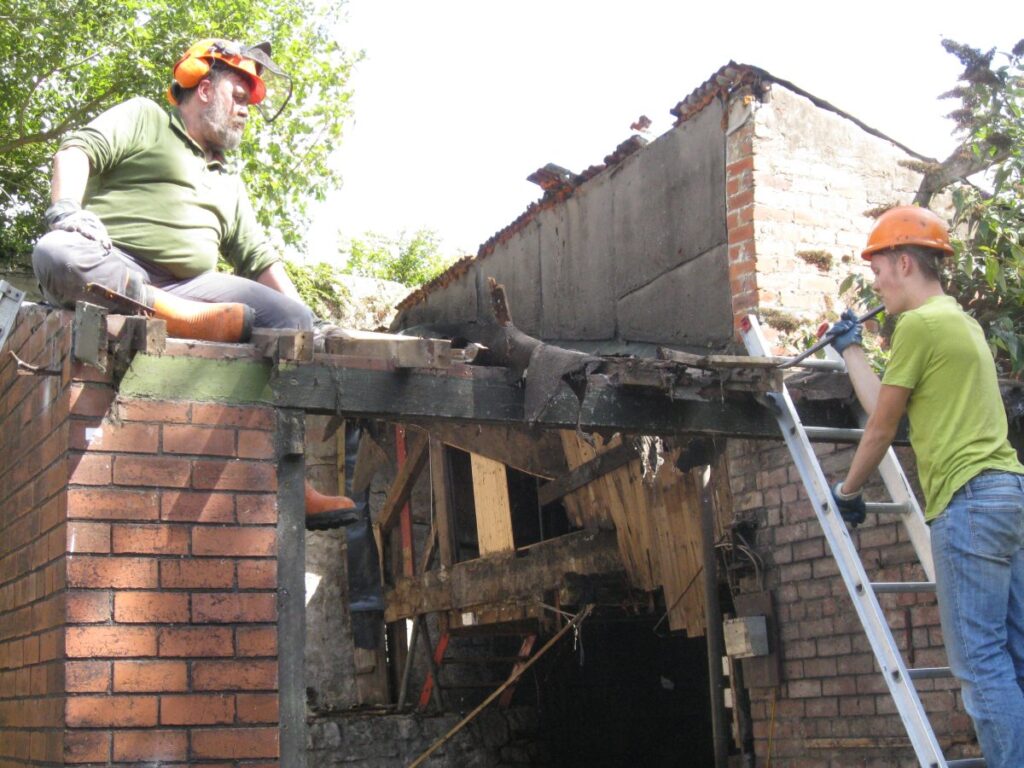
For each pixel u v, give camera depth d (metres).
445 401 4.07
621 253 8.12
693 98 7.30
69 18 11.05
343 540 11.98
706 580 6.57
